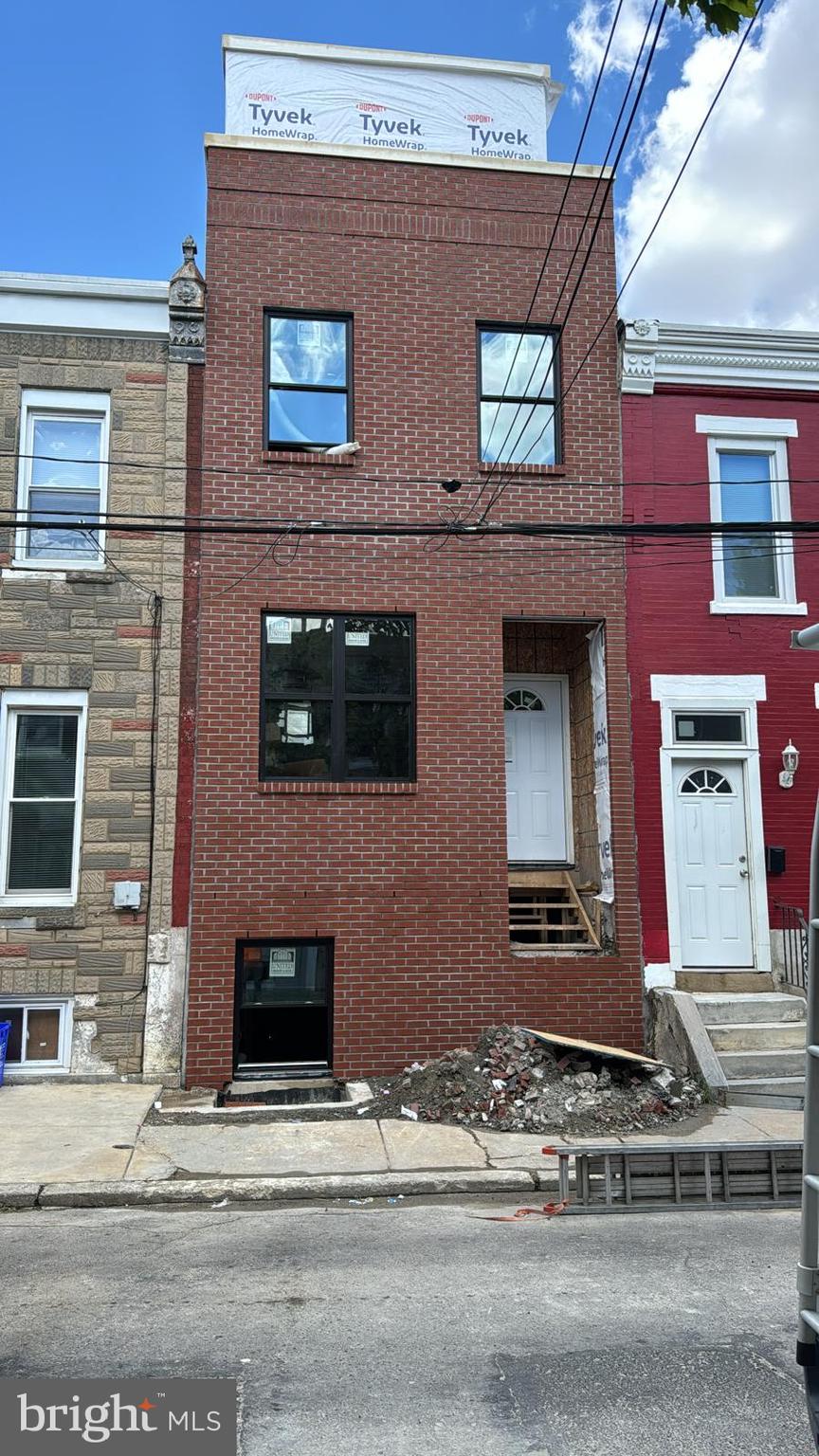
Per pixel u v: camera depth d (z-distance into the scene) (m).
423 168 11.22
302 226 10.93
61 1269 5.47
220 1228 6.28
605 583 10.98
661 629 11.04
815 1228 2.60
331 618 10.56
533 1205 6.79
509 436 11.15
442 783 10.36
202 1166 7.35
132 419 10.56
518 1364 4.24
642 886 10.64
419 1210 6.67
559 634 12.12
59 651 10.18
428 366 10.95
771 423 11.54
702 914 10.84
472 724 10.51
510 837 11.85
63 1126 8.27
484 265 11.20
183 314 10.62
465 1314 4.79
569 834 11.91
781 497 11.48
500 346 11.25
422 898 10.16
